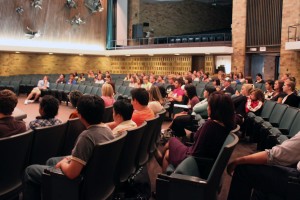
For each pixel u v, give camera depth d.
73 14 17.80
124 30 20.73
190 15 23.02
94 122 2.48
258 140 5.52
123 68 20.06
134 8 20.91
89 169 2.21
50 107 3.33
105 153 2.26
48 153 3.06
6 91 2.89
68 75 17.47
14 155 2.50
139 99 3.97
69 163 2.28
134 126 3.29
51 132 2.99
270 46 14.19
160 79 12.25
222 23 24.75
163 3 21.92
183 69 17.61
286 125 4.88
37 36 16.16
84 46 18.67
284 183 2.25
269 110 5.95
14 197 2.63
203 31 23.75
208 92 5.69
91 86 11.90
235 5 15.33
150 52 17.58
